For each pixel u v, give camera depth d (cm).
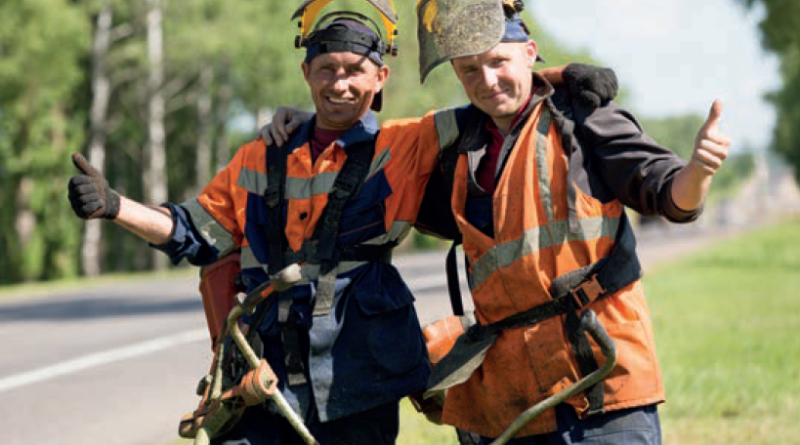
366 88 618
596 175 548
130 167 8181
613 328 541
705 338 1658
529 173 549
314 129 633
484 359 570
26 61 5544
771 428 1007
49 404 1294
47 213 6372
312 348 600
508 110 554
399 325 618
